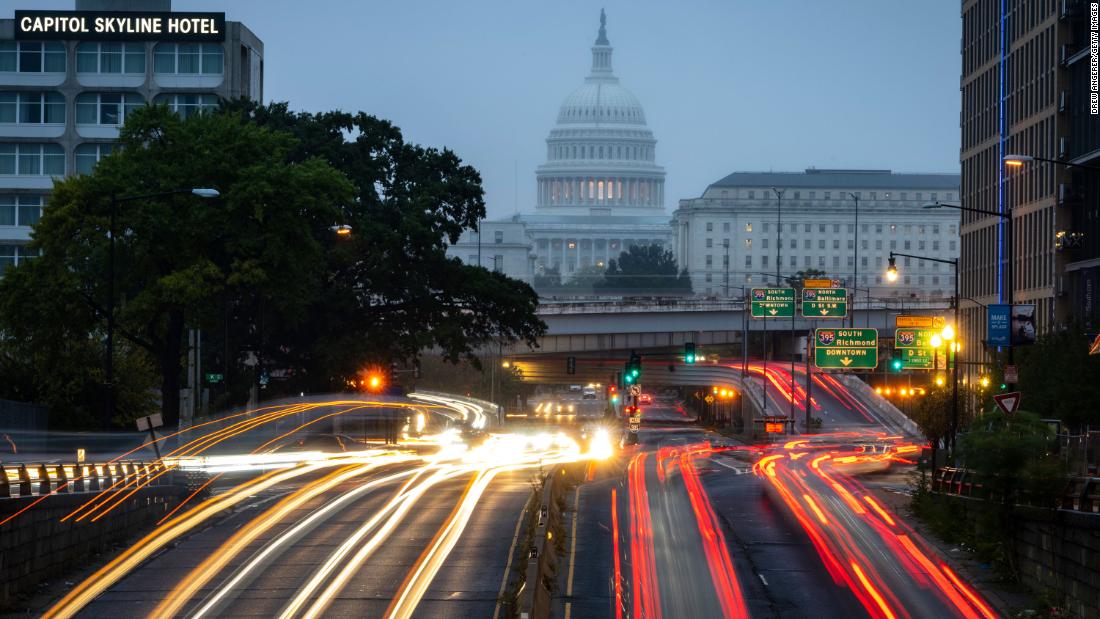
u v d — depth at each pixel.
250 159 79.69
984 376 85.81
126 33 131.25
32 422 74.00
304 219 81.62
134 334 83.19
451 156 113.62
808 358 129.50
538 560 33.12
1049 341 74.69
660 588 34.44
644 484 65.56
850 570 37.56
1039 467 34.56
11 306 75.44
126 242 76.38
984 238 125.12
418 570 36.06
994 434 36.12
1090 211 95.44
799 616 31.08
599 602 32.47
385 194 110.06
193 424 75.38
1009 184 117.56
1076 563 31.12
